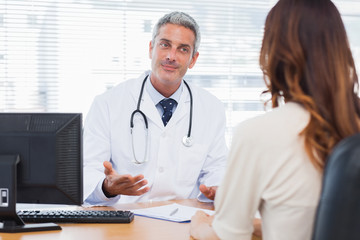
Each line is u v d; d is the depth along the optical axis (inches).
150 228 54.4
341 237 30.9
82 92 112.2
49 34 109.7
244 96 121.6
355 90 39.1
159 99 81.0
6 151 52.2
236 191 38.9
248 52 121.6
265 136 37.5
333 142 36.4
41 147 51.9
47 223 54.4
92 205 68.2
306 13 38.1
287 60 38.2
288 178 36.9
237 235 39.6
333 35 37.7
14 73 108.1
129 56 114.7
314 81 37.2
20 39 108.1
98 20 112.3
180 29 77.3
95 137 79.2
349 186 30.4
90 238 50.0
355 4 126.8
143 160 78.1
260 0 121.7
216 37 119.3
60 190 52.6
